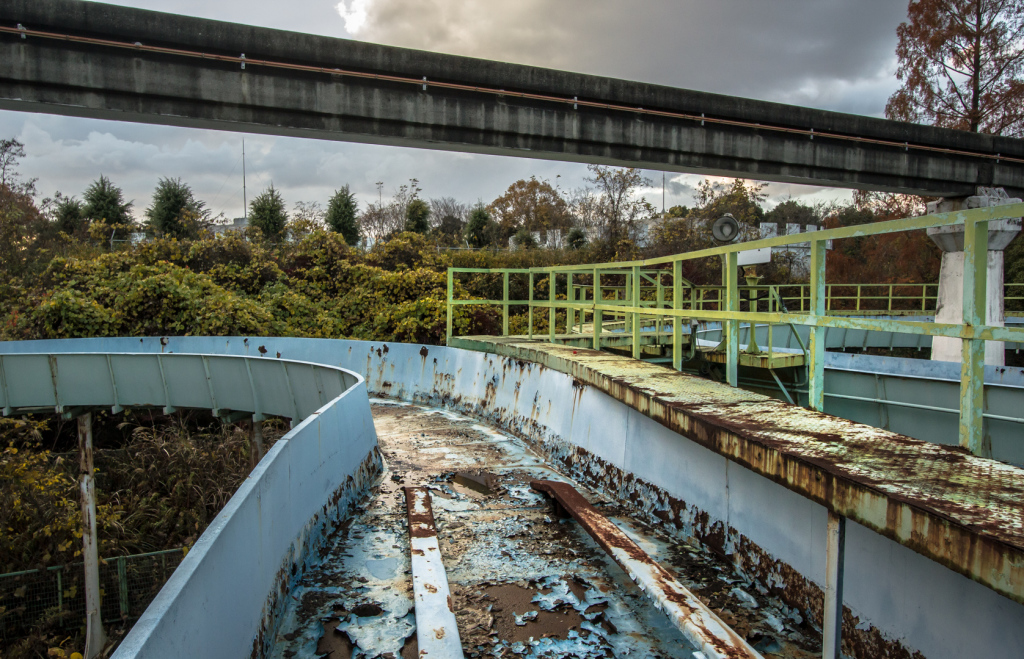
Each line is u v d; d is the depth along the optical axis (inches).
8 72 363.6
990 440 239.1
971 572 72.7
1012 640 88.0
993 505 80.9
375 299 845.8
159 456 553.6
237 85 402.3
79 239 1245.1
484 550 170.2
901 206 1267.2
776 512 140.4
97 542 448.5
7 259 983.6
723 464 161.0
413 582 139.5
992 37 1051.9
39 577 433.4
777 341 740.0
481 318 735.7
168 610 71.8
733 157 548.1
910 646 104.2
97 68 377.1
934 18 1082.7
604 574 155.4
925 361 315.6
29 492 487.8
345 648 121.1
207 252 899.4
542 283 994.1
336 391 300.7
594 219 1318.9
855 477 93.5
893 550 108.8
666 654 120.6
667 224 1221.7
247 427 602.9
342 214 1439.5
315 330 813.2
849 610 117.6
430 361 421.7
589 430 237.3
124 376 440.5
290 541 147.7
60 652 392.5
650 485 193.6
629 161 519.5
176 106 395.5
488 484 230.1
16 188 1195.9
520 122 471.5
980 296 105.7
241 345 565.3
